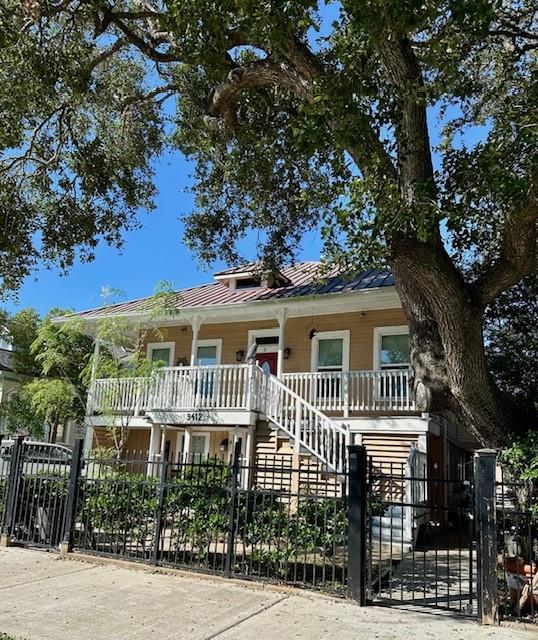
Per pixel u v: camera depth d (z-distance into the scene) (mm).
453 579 7816
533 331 14016
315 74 7938
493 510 5859
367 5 5684
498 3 5598
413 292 8406
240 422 13891
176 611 5691
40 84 9578
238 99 11289
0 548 8617
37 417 22703
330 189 8227
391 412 14164
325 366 16422
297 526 6875
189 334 18781
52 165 11992
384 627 5367
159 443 15367
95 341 16891
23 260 12656
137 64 13359
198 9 6742
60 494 8766
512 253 7270
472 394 7414
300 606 5988
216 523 7336
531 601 5723
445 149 11359
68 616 5410
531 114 6703
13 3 9141
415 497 10930
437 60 7164
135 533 8008
